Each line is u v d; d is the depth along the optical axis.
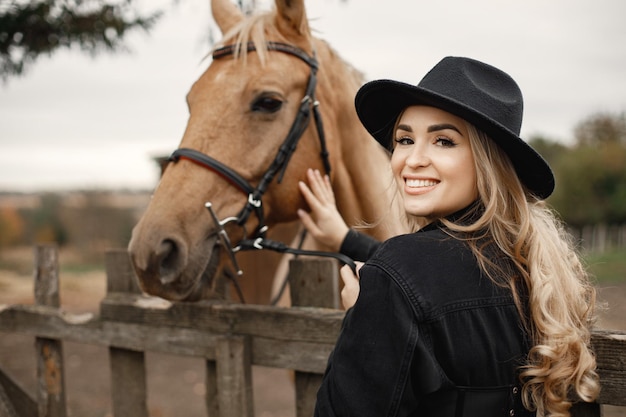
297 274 1.72
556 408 0.94
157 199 1.71
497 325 0.93
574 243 1.31
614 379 1.21
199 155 1.75
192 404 4.39
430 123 1.00
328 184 1.94
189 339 1.93
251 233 1.84
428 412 0.92
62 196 17.50
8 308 2.43
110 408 4.21
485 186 1.00
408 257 0.92
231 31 1.92
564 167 21.69
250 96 1.80
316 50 2.00
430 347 0.88
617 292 8.18
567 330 0.94
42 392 2.37
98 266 14.84
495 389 0.93
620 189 20.42
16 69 4.47
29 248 16.84
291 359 1.70
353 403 0.88
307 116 1.91
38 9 4.04
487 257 0.96
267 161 1.82
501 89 1.06
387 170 2.21
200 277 1.69
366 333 0.90
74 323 2.22
